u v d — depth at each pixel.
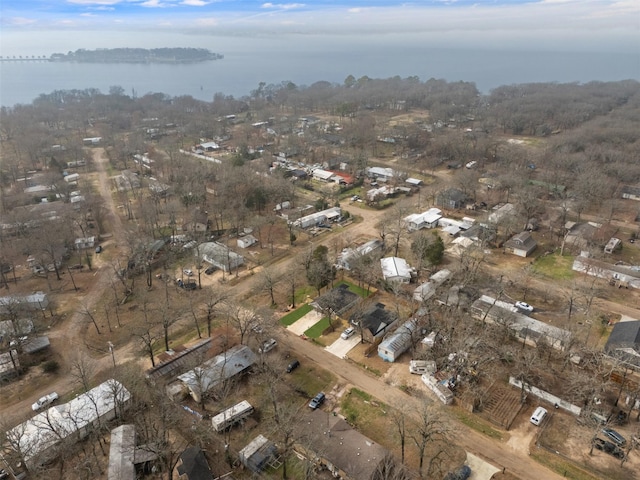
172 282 105.00
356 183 170.88
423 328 82.25
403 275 99.62
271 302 94.62
